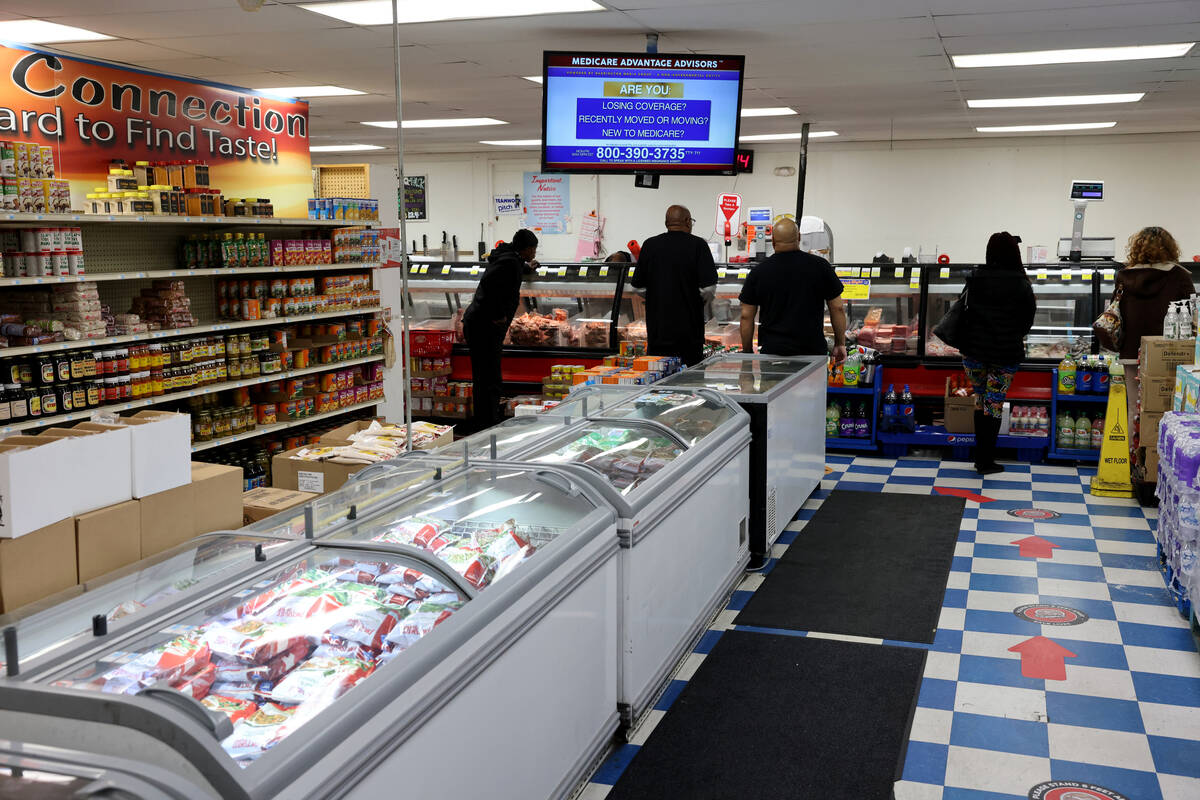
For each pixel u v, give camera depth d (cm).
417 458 327
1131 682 367
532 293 832
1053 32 598
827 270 620
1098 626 420
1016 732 332
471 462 323
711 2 520
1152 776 303
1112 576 482
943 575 487
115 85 589
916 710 349
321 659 210
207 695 192
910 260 831
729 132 596
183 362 534
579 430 380
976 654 395
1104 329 612
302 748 162
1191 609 411
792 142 1292
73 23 551
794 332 621
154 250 591
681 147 598
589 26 583
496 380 762
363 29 583
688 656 396
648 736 332
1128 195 1216
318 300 641
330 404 657
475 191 1509
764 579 486
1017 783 300
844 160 1321
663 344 663
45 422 447
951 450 775
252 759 169
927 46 648
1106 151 1214
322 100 909
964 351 679
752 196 1370
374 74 758
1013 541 540
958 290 747
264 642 207
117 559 337
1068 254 823
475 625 217
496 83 809
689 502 376
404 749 188
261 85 814
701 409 448
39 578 310
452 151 1485
